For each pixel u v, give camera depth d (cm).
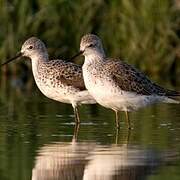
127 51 2414
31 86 2339
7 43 2414
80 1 2395
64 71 1738
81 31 2397
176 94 1642
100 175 1238
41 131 1594
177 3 2392
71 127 1642
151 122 1691
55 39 2408
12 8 2412
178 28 2420
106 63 1631
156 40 2423
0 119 1739
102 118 1761
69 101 1753
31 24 2402
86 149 1419
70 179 1230
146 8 2402
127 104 1616
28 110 1873
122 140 1497
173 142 1470
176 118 1736
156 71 2436
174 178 1207
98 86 1606
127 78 1603
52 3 2389
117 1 2395
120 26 2405
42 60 1789
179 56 2430
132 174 1238
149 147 1427
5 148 1426
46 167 1286
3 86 2341
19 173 1252
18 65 2441
